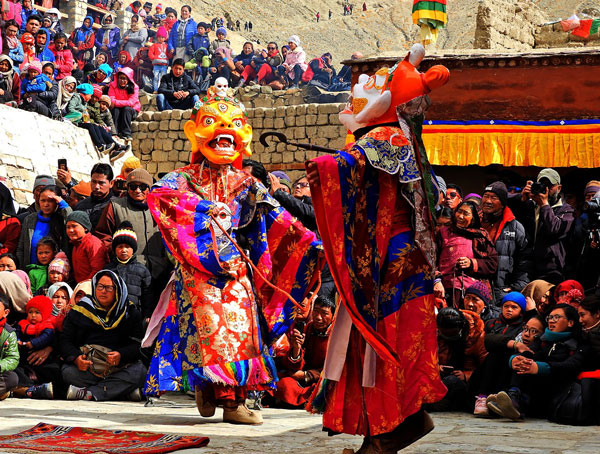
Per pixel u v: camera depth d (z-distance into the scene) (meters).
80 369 9.38
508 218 10.47
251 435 6.62
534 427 7.39
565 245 10.49
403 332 5.15
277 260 7.62
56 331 9.87
